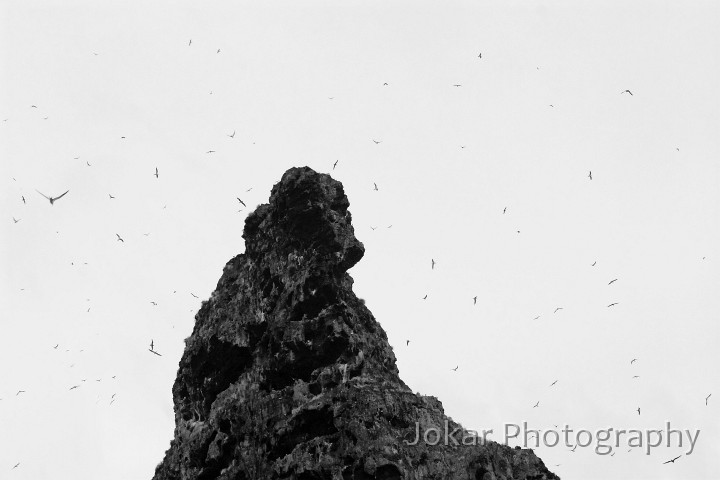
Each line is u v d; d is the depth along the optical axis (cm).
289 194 10762
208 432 10481
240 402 10406
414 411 9894
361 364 10069
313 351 10156
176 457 10806
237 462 10206
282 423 9956
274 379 10306
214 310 11019
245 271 11106
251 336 10638
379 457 9519
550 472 9844
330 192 10862
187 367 11050
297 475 9631
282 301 10469
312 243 10619
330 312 10212
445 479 9575
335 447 9681
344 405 9794
